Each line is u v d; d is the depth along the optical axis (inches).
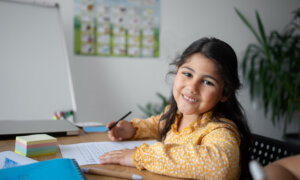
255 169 7.9
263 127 101.2
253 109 98.6
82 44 76.6
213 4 91.4
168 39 86.2
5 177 16.0
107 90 80.4
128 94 83.0
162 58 86.0
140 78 84.0
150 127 35.3
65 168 17.4
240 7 95.3
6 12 65.1
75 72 76.3
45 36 68.1
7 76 62.8
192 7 88.7
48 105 65.6
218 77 25.2
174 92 28.4
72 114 66.7
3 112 61.2
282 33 102.2
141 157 21.7
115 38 80.1
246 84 95.5
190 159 20.4
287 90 88.0
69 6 74.5
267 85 91.1
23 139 23.7
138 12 82.0
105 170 19.8
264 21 99.4
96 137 33.0
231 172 20.5
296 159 18.0
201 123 27.9
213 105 26.5
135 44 82.6
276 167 17.3
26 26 66.5
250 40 97.3
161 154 21.2
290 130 106.1
